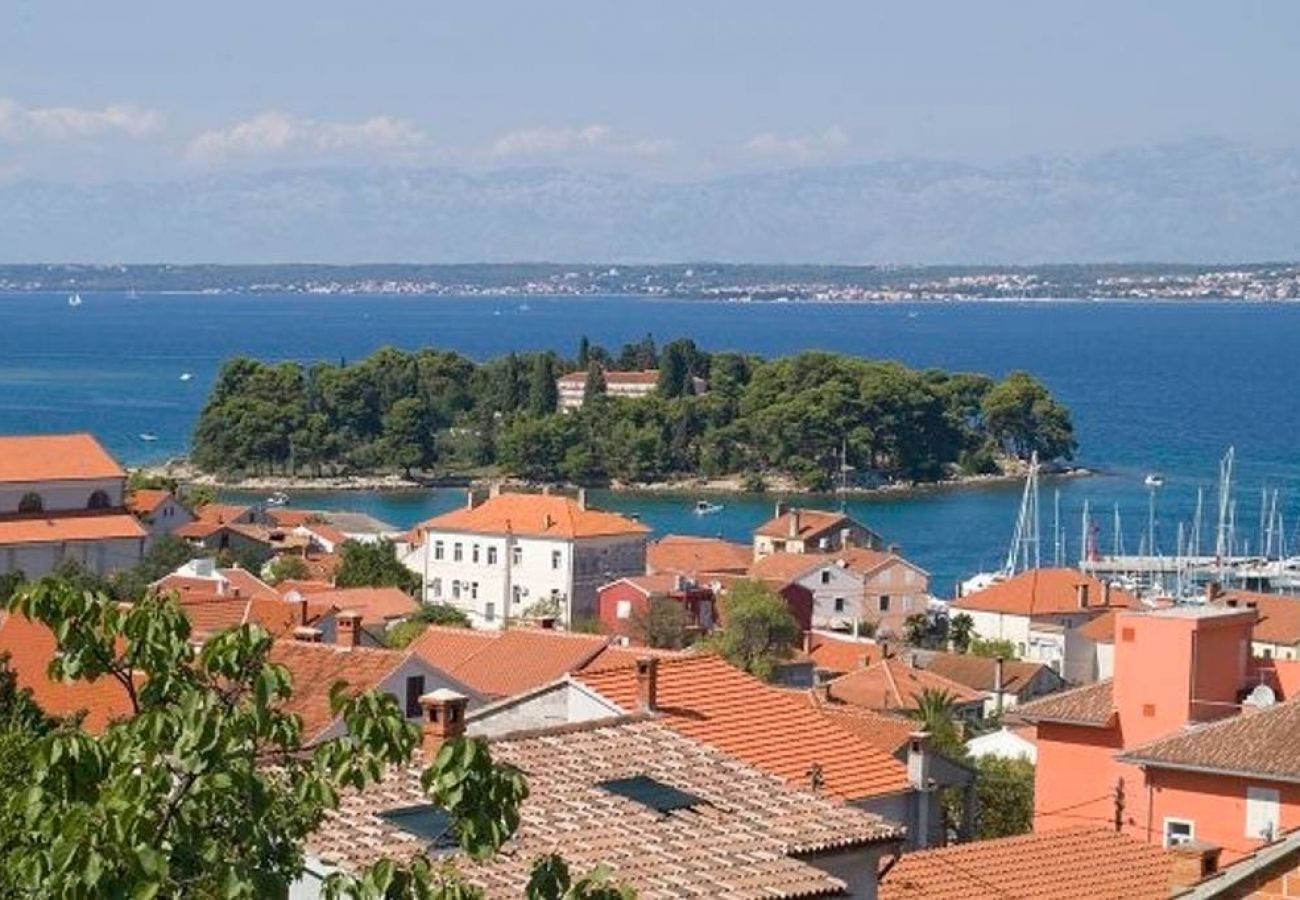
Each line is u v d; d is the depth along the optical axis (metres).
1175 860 80.00
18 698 84.75
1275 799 98.50
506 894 56.66
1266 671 113.44
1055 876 79.94
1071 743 111.38
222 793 35.34
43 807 34.72
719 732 85.19
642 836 63.44
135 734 35.81
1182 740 101.62
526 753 68.75
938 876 77.69
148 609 38.44
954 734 162.12
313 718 105.75
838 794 83.81
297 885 57.03
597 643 134.25
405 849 57.59
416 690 113.88
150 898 32.34
